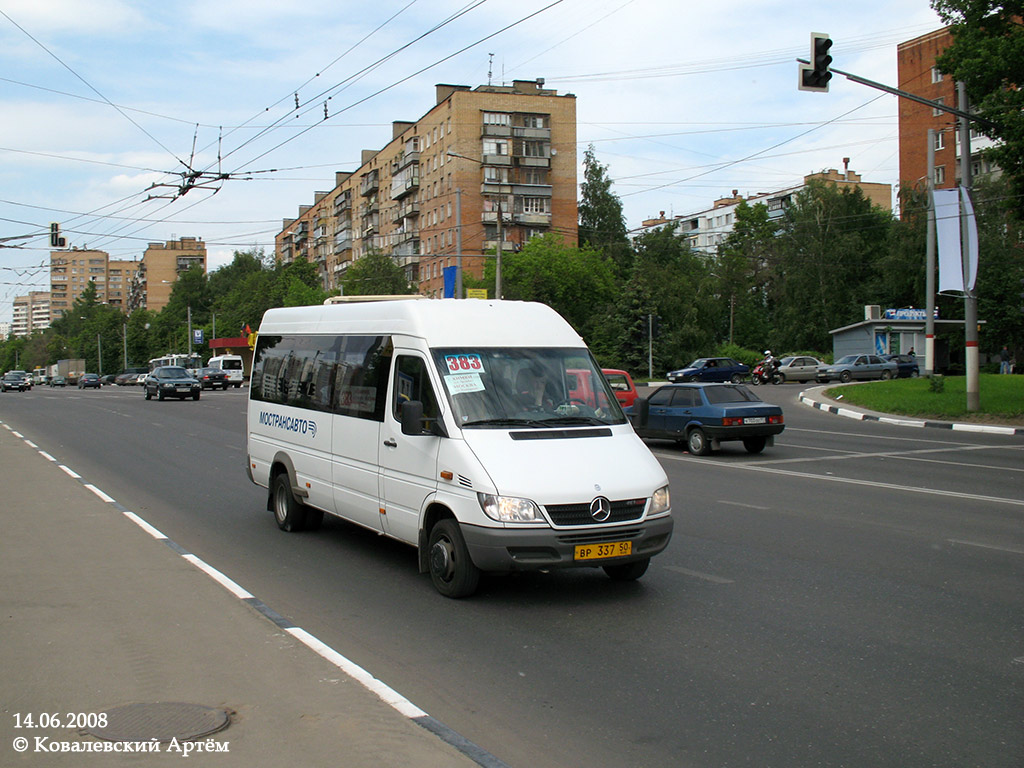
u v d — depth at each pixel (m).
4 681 4.60
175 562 7.59
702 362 47.06
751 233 82.12
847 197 67.12
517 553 6.12
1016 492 11.90
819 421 25.03
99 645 5.22
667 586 7.04
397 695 4.42
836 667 5.09
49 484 12.72
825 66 15.24
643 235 76.00
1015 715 4.36
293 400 9.40
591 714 4.38
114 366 124.31
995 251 52.31
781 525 9.67
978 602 6.48
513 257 63.22
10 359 169.25
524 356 7.37
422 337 7.22
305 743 3.81
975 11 21.84
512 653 5.36
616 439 6.94
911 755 3.90
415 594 6.82
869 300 61.75
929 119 61.88
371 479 7.67
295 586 7.09
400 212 83.50
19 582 6.82
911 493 11.91
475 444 6.49
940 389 28.59
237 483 13.30
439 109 74.31
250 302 100.31
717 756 3.89
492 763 3.64
